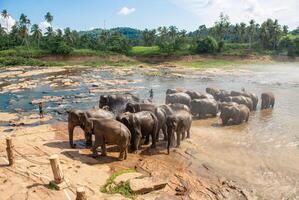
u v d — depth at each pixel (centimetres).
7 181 1010
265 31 9150
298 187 1127
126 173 1157
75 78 4762
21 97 3206
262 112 2353
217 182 1160
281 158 1391
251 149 1505
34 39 10256
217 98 2597
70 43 9644
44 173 1086
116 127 1322
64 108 2614
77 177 1101
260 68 6569
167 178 1170
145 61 8194
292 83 4159
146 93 3341
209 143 1591
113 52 8656
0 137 1661
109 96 2197
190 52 8344
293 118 2139
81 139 1642
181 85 4041
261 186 1133
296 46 8138
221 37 10556
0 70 6259
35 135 1702
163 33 11650
